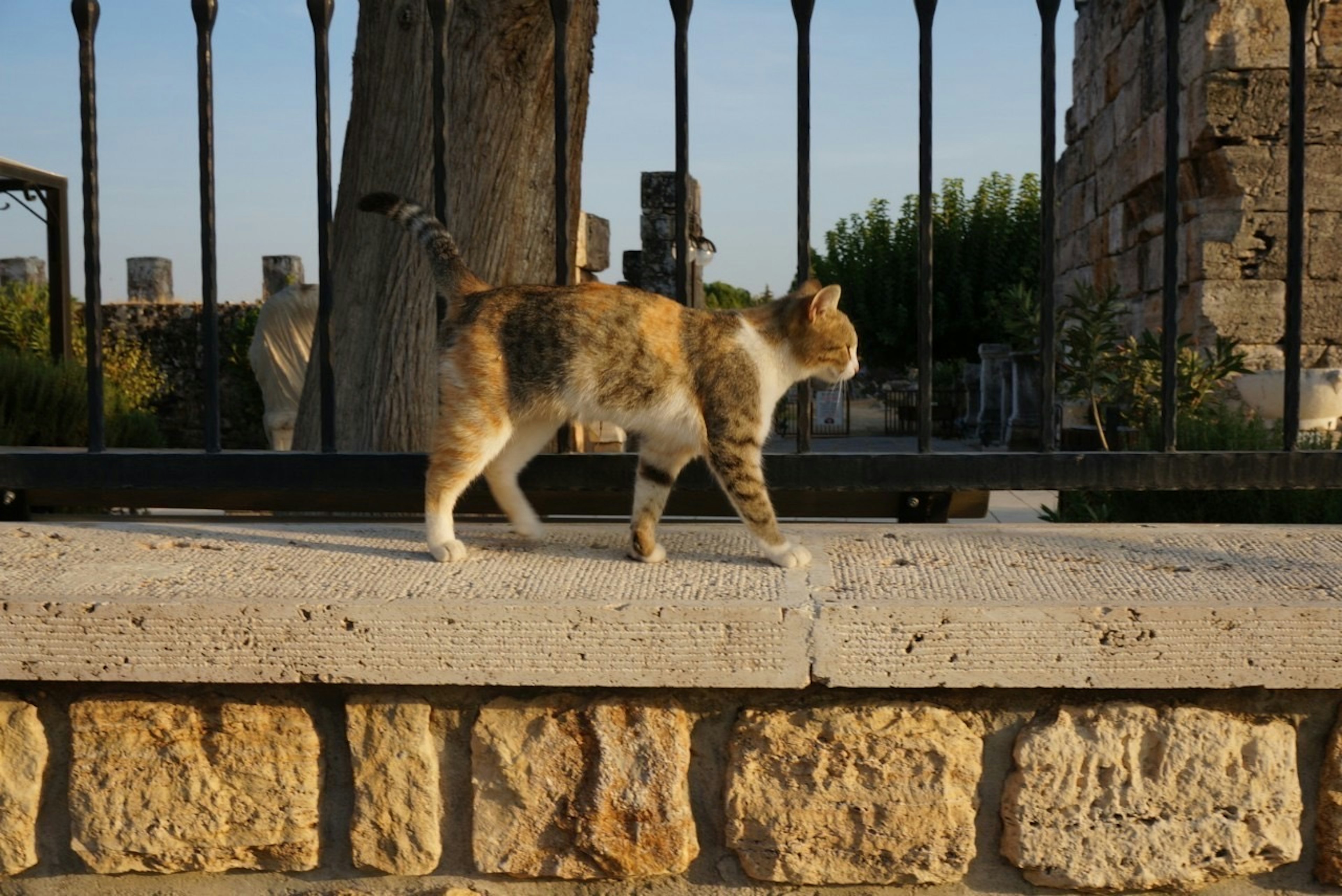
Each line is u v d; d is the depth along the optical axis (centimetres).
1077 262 1647
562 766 267
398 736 267
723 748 269
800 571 285
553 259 517
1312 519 572
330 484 320
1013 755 264
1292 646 246
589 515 381
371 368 488
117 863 273
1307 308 1055
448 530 304
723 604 252
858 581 273
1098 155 1501
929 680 251
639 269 1711
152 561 291
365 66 510
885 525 346
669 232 1650
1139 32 1284
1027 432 1686
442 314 324
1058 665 250
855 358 341
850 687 260
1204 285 1070
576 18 502
